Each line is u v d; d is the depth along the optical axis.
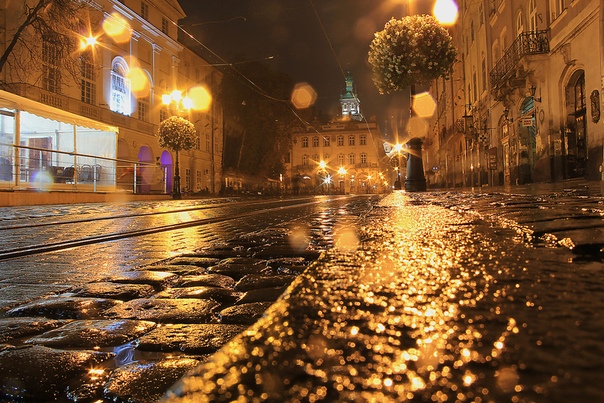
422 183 17.08
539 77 17.36
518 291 0.87
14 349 1.80
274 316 0.74
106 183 23.83
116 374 1.49
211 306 2.48
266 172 55.25
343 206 12.48
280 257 4.05
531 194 7.57
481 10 27.83
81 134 23.42
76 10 25.36
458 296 0.84
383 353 0.55
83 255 4.64
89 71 30.39
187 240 5.85
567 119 16.25
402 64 12.96
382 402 0.42
